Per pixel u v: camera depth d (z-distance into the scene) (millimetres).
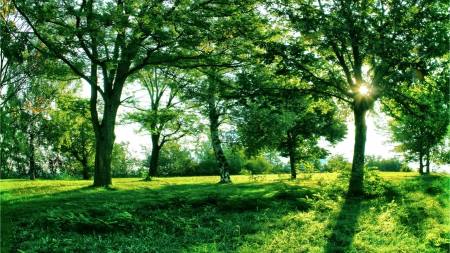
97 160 20031
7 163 31359
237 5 18234
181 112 29484
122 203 11258
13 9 12789
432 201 10961
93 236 8000
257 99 17703
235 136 32750
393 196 13797
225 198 11750
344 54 17547
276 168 54438
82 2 18188
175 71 23609
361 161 15875
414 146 36250
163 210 10797
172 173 63344
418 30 14031
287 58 15797
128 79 27094
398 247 7016
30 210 10297
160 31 16125
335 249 7027
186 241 7664
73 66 18469
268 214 10414
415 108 17281
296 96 17000
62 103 28031
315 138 37156
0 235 6367
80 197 13812
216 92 21594
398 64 13688
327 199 12344
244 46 17938
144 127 30453
